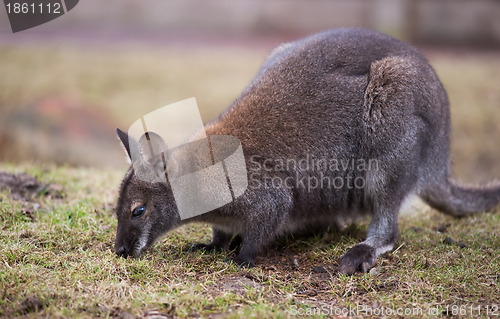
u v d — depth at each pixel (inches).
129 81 2001.7
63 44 2472.9
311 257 634.8
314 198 663.8
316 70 663.8
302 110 645.9
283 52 725.3
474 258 618.2
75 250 610.9
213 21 2957.7
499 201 828.0
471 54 2395.4
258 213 620.7
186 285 531.8
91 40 2593.5
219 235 674.2
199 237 696.4
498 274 579.5
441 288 543.5
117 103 1818.4
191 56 2340.1
